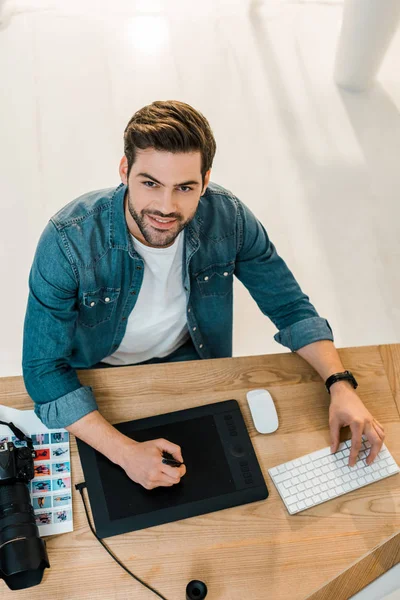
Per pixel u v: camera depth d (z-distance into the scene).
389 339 2.51
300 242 2.68
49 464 1.34
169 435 1.40
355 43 2.91
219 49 3.15
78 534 1.27
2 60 2.95
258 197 2.77
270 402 1.46
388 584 1.00
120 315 1.57
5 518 1.18
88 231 1.39
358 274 2.64
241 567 1.26
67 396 1.36
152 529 1.28
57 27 3.08
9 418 1.38
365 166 2.93
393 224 2.79
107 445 1.33
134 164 1.21
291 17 3.32
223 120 2.95
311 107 3.06
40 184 2.65
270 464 1.40
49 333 1.41
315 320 1.57
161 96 2.96
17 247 2.50
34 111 2.82
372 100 3.14
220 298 1.67
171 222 1.29
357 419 1.41
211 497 1.33
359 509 1.36
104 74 2.97
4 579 1.16
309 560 1.29
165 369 1.49
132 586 1.22
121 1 3.21
